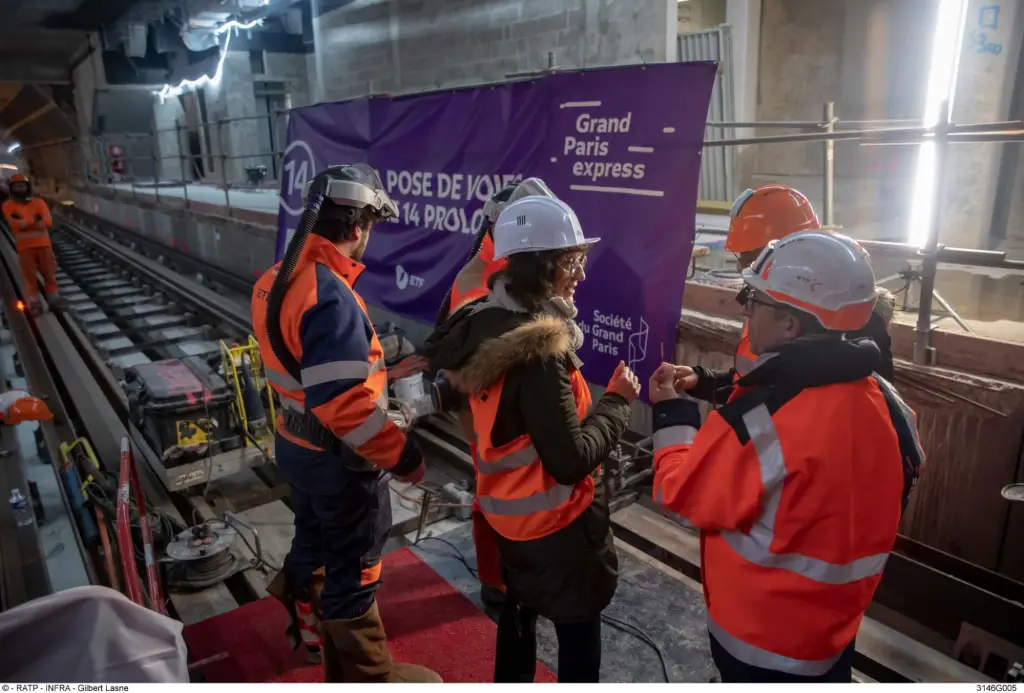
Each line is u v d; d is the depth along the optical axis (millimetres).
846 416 1369
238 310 9883
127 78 20328
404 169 5109
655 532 3605
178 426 4121
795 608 1417
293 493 2492
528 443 1812
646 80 3334
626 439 4023
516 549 1919
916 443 1562
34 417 4547
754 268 1476
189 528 3689
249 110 19031
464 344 1797
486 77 9156
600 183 3633
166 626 1266
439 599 3141
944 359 3074
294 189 6281
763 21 8258
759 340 1500
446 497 4105
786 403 1395
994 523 2963
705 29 8648
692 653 2760
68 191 31062
